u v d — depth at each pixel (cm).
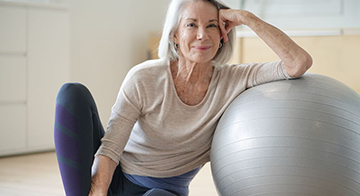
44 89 402
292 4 469
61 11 407
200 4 180
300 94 166
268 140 161
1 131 384
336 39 389
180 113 186
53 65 405
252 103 171
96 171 180
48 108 407
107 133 185
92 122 179
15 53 385
